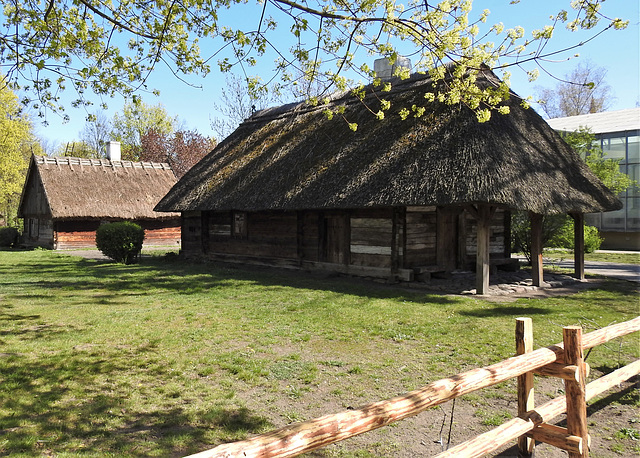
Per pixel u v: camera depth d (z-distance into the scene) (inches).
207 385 205.2
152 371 221.8
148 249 1067.9
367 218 520.4
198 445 151.2
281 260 623.5
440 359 239.0
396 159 468.8
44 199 1103.6
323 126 623.2
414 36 216.1
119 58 235.6
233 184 650.2
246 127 801.6
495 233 565.9
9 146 1326.3
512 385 210.1
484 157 405.1
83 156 2058.3
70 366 226.4
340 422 91.7
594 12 190.2
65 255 887.7
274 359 240.2
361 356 245.4
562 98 1676.9
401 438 162.1
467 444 118.6
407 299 399.5
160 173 1288.1
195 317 333.7
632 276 568.4
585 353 253.9
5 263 730.2
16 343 265.1
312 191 518.6
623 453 152.5
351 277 534.9
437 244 515.8
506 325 305.1
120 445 149.4
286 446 82.7
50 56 235.0
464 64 217.5
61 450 145.3
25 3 241.1
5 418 167.5
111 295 429.1
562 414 183.6
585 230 823.7
